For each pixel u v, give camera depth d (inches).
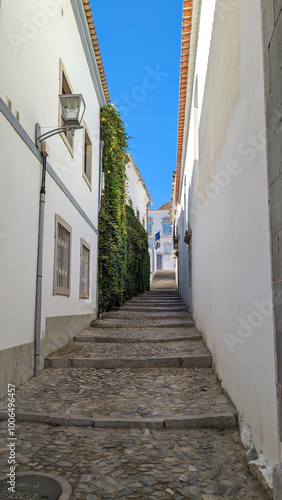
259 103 120.0
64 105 226.1
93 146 419.2
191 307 435.5
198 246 337.4
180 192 731.4
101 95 444.8
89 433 151.3
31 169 217.8
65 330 297.6
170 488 110.8
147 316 435.8
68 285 310.8
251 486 111.0
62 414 164.2
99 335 328.5
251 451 125.2
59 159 279.9
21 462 124.8
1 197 175.6
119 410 171.3
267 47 109.2
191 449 137.6
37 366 224.2
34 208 223.3
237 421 157.2
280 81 97.7
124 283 564.1
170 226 1913.1
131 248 661.3
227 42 178.1
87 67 382.0
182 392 198.2
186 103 433.1
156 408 174.1
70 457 129.6
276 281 101.9
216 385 209.0
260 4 117.6
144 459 129.2
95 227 428.5
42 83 238.4
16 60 195.2
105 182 473.7
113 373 235.6
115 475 117.9
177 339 314.7
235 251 159.6
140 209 963.3
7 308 183.8
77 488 110.0
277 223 100.8
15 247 193.8
